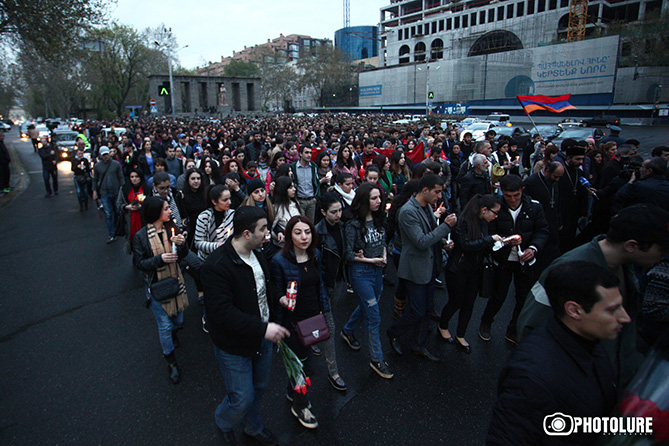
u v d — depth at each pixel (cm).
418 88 7038
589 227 562
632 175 509
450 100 6481
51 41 1352
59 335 446
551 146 489
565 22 6372
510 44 6931
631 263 220
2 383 362
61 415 320
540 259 448
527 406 149
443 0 8481
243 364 253
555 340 159
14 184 1506
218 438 296
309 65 9088
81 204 1069
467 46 7538
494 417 158
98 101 7550
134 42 5666
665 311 245
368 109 7838
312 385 357
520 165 1252
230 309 236
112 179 779
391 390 348
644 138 2525
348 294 551
